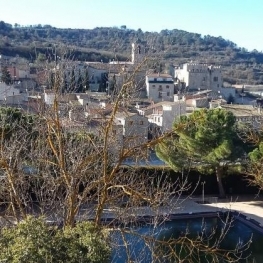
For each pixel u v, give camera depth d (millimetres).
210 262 16266
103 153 11516
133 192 11383
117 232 14258
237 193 42812
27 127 18281
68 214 11289
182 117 33219
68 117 13984
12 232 10133
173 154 37906
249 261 26016
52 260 9500
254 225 32688
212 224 32938
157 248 12336
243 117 55938
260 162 31453
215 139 38344
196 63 123125
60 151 11500
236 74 159125
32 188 16875
